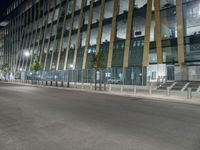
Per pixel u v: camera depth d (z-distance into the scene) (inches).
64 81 1632.6
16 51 2645.2
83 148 191.6
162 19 1095.0
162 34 1093.1
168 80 1077.8
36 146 198.1
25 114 368.2
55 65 1749.5
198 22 990.4
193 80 995.9
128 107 456.8
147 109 430.0
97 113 378.6
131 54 1167.0
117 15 1298.0
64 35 1726.1
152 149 189.3
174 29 1161.4
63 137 227.0
